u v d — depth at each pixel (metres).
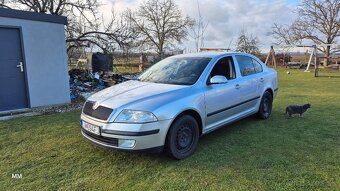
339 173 3.28
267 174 3.28
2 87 6.71
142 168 3.50
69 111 6.83
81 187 3.04
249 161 3.67
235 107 4.84
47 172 3.39
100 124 3.51
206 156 3.87
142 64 21.44
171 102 3.63
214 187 3.00
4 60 6.69
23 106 7.13
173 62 4.97
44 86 7.46
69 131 5.05
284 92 10.17
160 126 3.46
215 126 4.43
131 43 14.10
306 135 4.76
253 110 5.47
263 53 29.12
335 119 5.83
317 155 3.84
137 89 4.06
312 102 7.88
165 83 4.32
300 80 14.80
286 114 6.34
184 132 3.82
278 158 3.75
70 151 4.07
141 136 3.35
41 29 7.26
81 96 8.55
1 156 3.90
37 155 3.93
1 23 6.51
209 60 4.63
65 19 7.70
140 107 3.45
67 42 13.53
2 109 6.76
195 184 3.07
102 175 3.31
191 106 3.83
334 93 9.73
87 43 13.71
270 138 4.62
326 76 17.06
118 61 17.25
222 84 4.50
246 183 3.07
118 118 3.42
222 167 3.50
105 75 11.68
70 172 3.39
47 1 14.59
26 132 4.98
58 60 7.69
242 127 5.30
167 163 3.64
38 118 6.02
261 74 5.73
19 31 6.87
